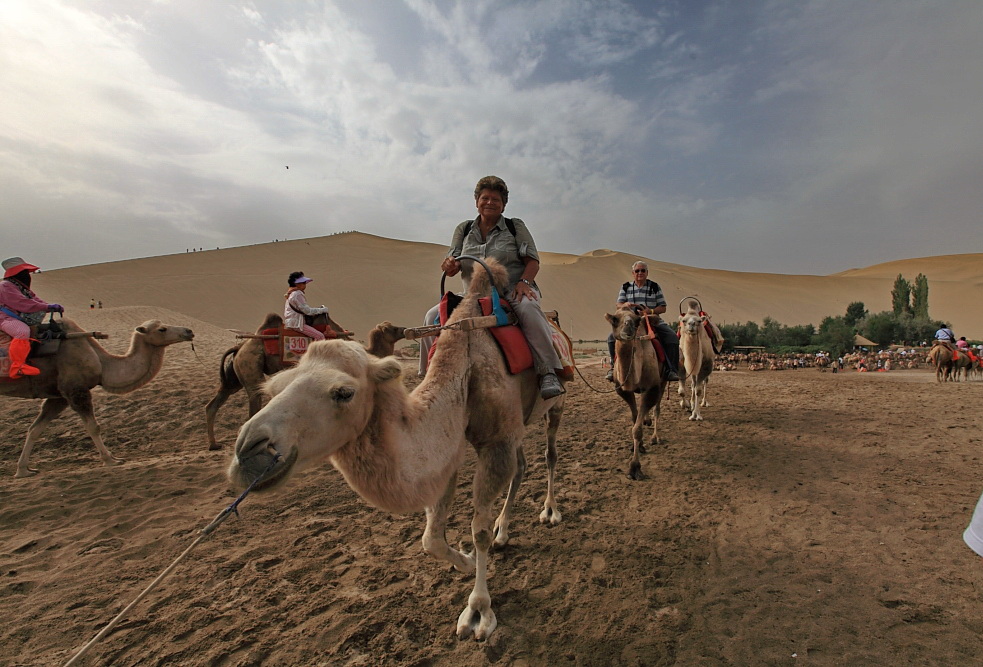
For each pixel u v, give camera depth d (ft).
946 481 19.20
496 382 11.02
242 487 6.88
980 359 66.03
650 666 9.68
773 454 23.16
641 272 25.77
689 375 30.53
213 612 11.39
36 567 13.51
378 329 27.09
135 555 14.12
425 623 10.99
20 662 9.84
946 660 9.55
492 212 13.94
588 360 87.45
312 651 10.15
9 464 23.62
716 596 11.84
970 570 12.65
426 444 9.28
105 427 28.86
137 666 9.75
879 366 96.48
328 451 7.97
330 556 13.94
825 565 13.08
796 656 9.80
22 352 20.76
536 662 9.84
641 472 20.68
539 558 13.75
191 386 37.01
